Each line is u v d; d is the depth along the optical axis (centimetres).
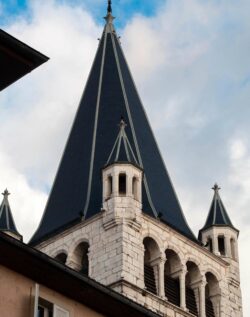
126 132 8656
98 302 3831
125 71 9256
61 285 3719
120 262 7438
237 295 8269
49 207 8462
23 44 3244
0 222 8106
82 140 8725
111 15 9706
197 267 8056
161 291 7581
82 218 7956
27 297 3591
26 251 3619
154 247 7788
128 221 7650
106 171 7919
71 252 7812
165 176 8619
